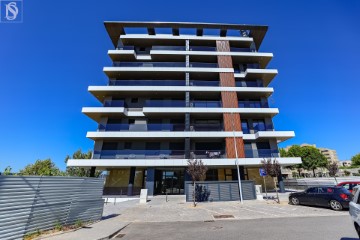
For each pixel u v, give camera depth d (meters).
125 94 27.17
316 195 12.77
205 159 22.80
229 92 26.75
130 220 10.33
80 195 9.45
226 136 24.30
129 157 24.33
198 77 29.23
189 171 17.22
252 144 25.81
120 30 31.27
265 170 16.69
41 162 29.55
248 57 29.92
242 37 31.45
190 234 7.44
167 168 24.30
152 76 28.73
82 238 6.77
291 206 13.65
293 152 60.16
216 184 18.33
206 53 29.22
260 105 28.34
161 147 25.61
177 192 24.70
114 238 7.19
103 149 25.30
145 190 18.02
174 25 31.00
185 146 23.88
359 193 5.71
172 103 27.20
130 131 24.16
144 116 26.61
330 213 10.77
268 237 6.68
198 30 31.94
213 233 7.48
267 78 29.69
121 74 28.08
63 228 8.02
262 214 11.22
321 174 63.09
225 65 28.84
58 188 8.29
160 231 8.08
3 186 6.10
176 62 29.86
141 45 31.53
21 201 6.64
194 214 11.86
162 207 14.95
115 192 23.94
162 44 31.38
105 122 26.41
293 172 69.88
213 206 15.08
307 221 9.03
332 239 6.20
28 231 6.76
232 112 25.59
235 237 6.83
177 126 25.89
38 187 7.37
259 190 18.30
